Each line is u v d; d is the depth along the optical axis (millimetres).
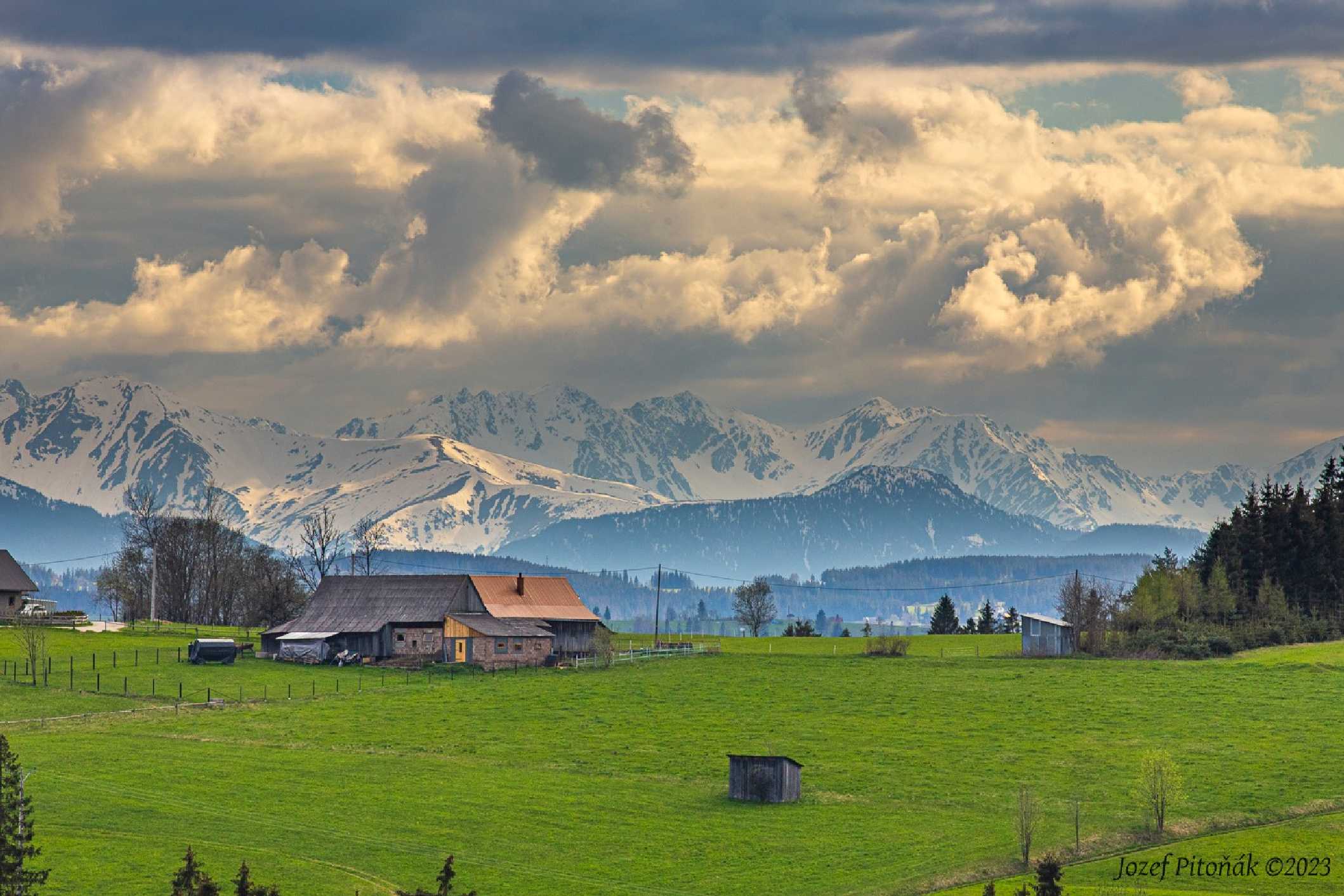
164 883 187875
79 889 184625
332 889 188375
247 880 156375
